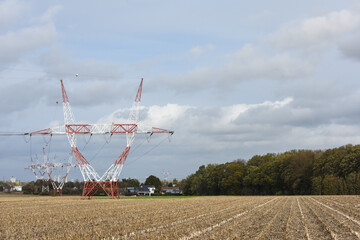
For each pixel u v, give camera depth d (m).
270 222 39.66
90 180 113.88
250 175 163.88
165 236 30.23
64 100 102.50
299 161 141.62
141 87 105.38
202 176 194.00
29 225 39.88
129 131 104.19
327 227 34.31
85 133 104.00
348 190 115.44
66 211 58.94
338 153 126.25
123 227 36.62
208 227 35.72
